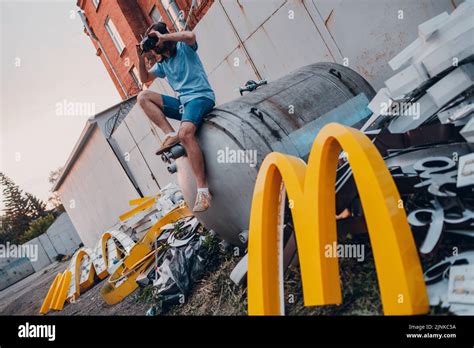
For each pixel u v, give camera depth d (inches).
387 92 121.7
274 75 251.8
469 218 81.4
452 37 105.2
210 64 304.2
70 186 744.3
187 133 124.8
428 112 115.8
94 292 295.7
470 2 106.3
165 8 452.8
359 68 199.6
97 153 553.6
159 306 153.9
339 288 83.9
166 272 161.6
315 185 84.4
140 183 490.9
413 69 113.4
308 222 85.3
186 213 251.3
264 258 95.5
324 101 143.5
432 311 73.8
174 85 135.9
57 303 301.0
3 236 1913.1
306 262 85.8
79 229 798.5
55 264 1001.5
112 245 299.1
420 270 75.2
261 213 98.0
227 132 121.5
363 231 95.6
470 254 78.9
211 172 125.3
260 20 246.2
